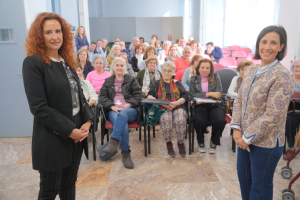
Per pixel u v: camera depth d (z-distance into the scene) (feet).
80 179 7.45
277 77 4.07
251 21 28.81
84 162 8.56
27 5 10.03
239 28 30.60
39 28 3.84
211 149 9.16
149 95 9.34
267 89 4.19
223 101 9.86
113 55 17.71
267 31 4.21
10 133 10.96
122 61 9.11
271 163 4.41
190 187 7.00
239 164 5.02
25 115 10.80
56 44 3.99
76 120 4.46
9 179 7.48
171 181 7.32
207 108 9.38
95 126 8.66
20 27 9.98
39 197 4.38
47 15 3.93
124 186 7.07
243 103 4.68
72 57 4.57
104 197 6.56
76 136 4.10
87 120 4.73
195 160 8.66
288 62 14.58
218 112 8.91
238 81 9.90
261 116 4.21
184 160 8.67
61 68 4.10
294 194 6.30
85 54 13.30
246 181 5.06
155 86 9.41
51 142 4.03
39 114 3.76
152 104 8.86
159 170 7.98
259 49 4.34
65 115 4.09
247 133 4.31
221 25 31.96
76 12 24.88
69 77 4.38
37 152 4.04
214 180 7.36
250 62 9.43
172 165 8.32
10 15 9.89
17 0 9.77
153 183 7.22
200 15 31.63
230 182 7.24
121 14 45.98
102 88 9.27
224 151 9.41
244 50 27.32
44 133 4.02
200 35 32.07
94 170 8.00
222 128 8.79
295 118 8.49
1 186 7.11
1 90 10.52
